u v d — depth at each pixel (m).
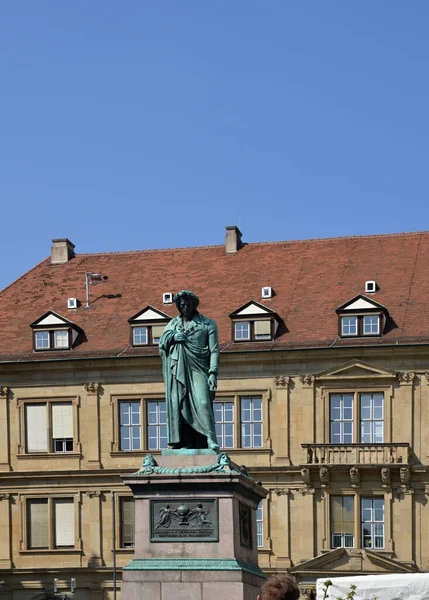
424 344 63.91
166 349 27.58
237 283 71.25
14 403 68.81
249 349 66.25
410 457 63.75
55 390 68.44
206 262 73.75
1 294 74.25
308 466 64.12
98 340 69.06
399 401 64.38
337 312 65.88
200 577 25.55
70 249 76.50
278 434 65.69
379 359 64.69
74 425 68.06
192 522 26.00
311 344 65.62
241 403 66.44
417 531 63.22
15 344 69.81
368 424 64.75
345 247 72.19
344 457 63.97
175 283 72.44
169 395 27.36
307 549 64.31
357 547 63.53
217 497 25.98
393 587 27.39
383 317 65.31
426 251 70.50
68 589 66.81
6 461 68.38
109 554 66.69
